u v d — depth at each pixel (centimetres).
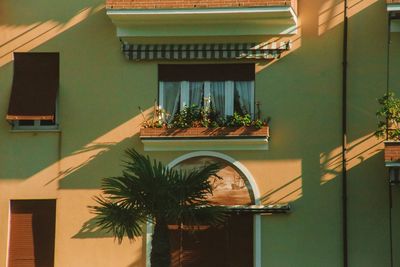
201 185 2283
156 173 2266
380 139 2683
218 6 2689
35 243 2780
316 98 2728
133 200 2269
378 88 2706
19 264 2772
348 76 2720
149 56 2780
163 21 2752
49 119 2777
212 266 2716
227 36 2758
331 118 2716
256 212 2691
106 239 2747
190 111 2747
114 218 2266
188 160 2742
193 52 2766
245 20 2728
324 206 2689
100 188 2769
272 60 2753
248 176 2717
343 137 2700
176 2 2705
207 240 2725
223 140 2714
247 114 2730
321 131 2716
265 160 2723
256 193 2711
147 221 2341
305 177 2706
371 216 2669
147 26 2773
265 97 2745
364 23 2730
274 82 2747
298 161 2714
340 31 2736
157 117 2775
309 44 2744
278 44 2745
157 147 2750
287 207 2678
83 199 2772
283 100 2739
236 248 2711
